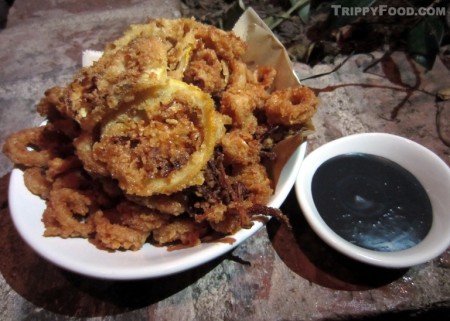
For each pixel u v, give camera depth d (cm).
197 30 20
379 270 18
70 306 17
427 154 19
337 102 26
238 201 16
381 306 17
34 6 33
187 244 16
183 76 19
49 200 17
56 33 31
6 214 20
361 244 17
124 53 16
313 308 17
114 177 15
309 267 18
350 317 17
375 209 18
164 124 16
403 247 17
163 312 17
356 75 27
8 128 25
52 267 18
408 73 27
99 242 16
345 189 19
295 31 30
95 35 31
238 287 17
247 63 22
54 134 19
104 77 16
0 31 31
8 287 18
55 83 27
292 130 19
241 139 17
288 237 19
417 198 18
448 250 18
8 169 22
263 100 19
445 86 26
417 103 26
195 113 16
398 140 20
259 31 21
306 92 19
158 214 16
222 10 31
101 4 33
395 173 19
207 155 16
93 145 16
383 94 26
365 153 20
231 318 16
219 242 15
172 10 32
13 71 28
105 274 14
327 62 28
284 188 16
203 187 16
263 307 17
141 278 14
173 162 15
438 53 28
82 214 17
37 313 17
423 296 17
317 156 19
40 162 18
